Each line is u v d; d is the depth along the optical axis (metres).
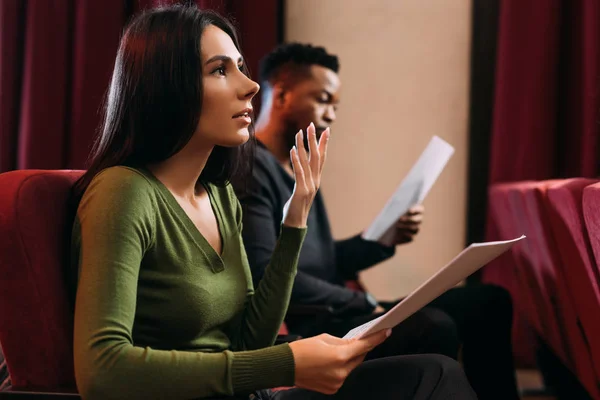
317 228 2.13
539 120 2.90
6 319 1.11
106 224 0.98
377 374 1.16
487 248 1.01
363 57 3.17
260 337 1.26
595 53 2.77
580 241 1.47
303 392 1.21
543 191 1.67
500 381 1.98
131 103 1.08
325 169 3.20
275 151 2.14
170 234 1.07
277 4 2.97
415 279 3.20
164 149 1.09
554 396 2.58
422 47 3.16
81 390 0.94
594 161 2.79
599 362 1.63
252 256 1.86
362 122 3.18
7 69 2.85
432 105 3.16
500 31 2.97
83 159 2.85
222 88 1.11
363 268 2.27
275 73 2.14
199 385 0.96
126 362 0.93
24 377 1.13
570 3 2.93
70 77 2.88
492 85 3.11
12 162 2.90
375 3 3.15
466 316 1.97
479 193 3.13
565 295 1.72
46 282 1.10
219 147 1.26
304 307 1.85
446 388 1.09
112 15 2.85
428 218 3.19
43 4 2.83
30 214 1.09
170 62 1.07
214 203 1.24
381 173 3.18
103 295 0.95
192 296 1.08
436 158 2.10
